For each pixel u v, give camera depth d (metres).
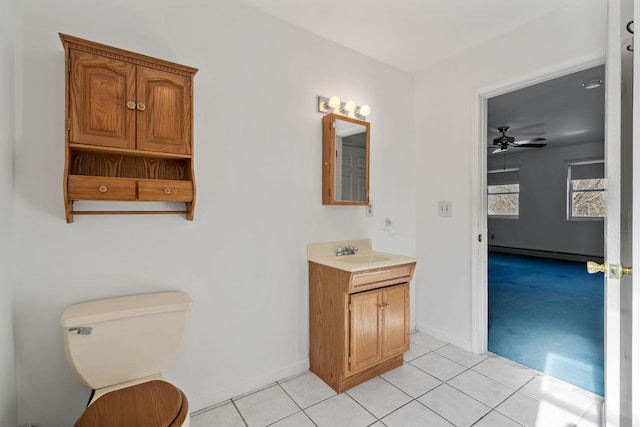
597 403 1.79
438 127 2.72
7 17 1.25
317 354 2.14
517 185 7.69
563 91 3.56
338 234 2.39
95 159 1.48
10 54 1.28
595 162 6.41
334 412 1.74
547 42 2.05
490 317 3.25
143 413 1.08
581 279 4.98
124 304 1.44
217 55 1.83
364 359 1.98
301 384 2.04
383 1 1.92
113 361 1.34
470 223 2.48
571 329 2.90
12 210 1.30
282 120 2.10
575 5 1.93
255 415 1.72
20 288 1.34
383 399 1.85
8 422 1.24
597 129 5.27
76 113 1.30
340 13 2.04
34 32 1.37
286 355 2.12
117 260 1.55
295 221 2.16
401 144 2.82
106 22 1.53
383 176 2.69
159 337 1.43
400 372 2.16
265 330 2.03
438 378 2.08
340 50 2.41
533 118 4.60
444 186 2.67
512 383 2.01
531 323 3.07
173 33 1.70
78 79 1.31
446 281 2.66
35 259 1.37
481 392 1.92
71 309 1.36
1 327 1.18
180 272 1.72
